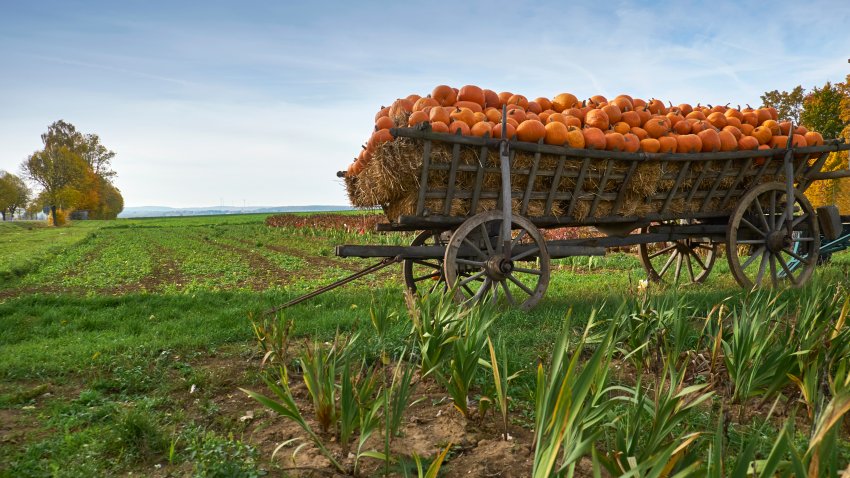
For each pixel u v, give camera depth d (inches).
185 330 233.1
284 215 2091.5
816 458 60.4
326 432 128.2
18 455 114.3
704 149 279.1
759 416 130.0
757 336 141.1
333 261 645.3
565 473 82.0
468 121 239.1
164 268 605.3
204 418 139.4
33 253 774.5
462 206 243.9
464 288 285.4
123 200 4598.9
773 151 294.7
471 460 112.3
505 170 233.0
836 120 1224.2
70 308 291.6
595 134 250.7
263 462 113.8
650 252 634.8
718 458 63.5
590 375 77.7
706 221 327.9
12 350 202.7
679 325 152.8
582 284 375.9
